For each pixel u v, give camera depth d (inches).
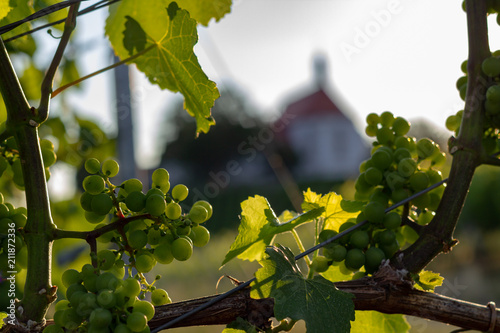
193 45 65.3
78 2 51.3
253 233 60.0
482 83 55.4
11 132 45.9
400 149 61.3
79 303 41.5
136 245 47.0
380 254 54.2
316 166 1544.0
